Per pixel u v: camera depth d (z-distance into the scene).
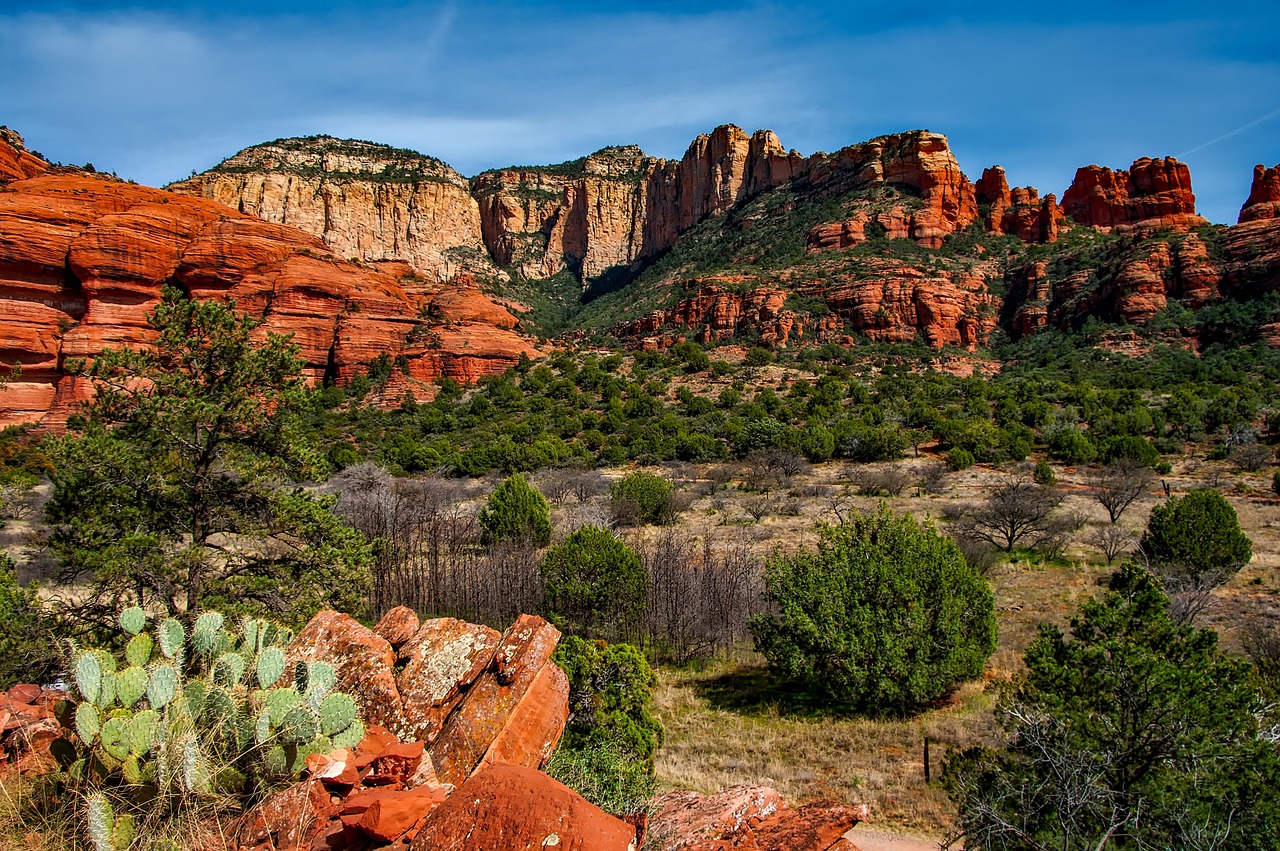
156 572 12.61
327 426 67.06
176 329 14.42
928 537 16.84
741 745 14.00
